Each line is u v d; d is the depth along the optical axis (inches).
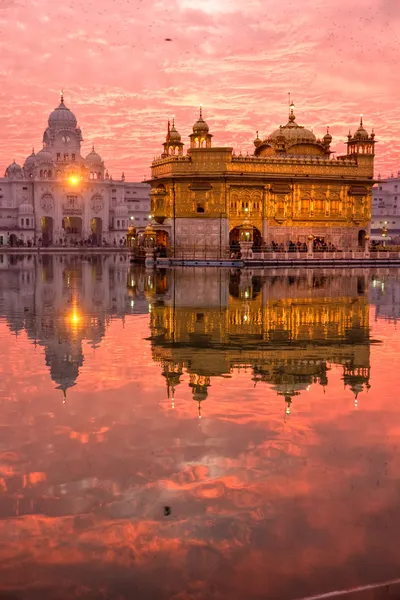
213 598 145.6
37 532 178.1
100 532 177.9
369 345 505.0
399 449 246.5
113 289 1091.3
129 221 4658.0
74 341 519.5
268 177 2389.3
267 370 401.4
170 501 198.1
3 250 3636.8
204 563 160.9
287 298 930.7
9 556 165.8
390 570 157.6
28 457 237.5
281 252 2261.3
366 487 208.7
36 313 723.4
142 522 183.8
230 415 294.4
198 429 272.1
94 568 159.0
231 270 1843.0
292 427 275.1
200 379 373.1
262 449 246.2
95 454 240.5
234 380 370.6
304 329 599.2
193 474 220.4
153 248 2081.7
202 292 1035.9
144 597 146.3
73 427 275.0
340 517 186.5
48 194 4360.2
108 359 438.0
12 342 513.0
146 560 162.7
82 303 841.5
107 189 4542.3
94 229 4692.4
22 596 147.2
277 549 167.9
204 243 2365.9
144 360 434.6
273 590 148.9
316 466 227.9
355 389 347.9
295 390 344.8
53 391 341.1
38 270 1713.8
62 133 4562.0
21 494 203.5
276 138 2573.8
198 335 556.7
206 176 2324.1
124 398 326.0
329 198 2518.5
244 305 823.1
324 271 1829.5
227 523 182.5
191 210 2364.7
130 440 257.1
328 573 156.1
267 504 195.8
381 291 1074.7
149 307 792.3
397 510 191.3
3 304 823.7
